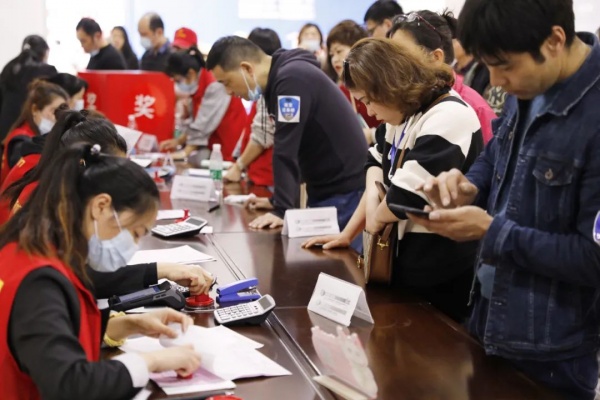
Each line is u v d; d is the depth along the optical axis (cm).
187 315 166
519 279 151
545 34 131
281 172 284
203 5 696
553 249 141
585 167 140
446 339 171
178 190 340
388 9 358
